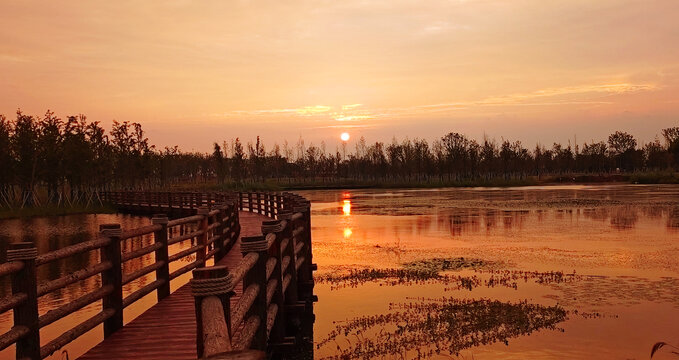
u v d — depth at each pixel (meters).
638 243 21.28
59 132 48.81
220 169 89.06
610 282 14.34
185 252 9.82
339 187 94.44
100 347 5.91
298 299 10.64
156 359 5.47
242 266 4.56
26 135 45.91
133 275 7.25
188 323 6.89
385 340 9.77
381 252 20.36
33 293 4.83
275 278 7.20
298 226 10.91
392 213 37.38
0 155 44.69
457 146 109.62
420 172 109.19
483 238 23.69
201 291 3.45
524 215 33.47
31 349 4.79
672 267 16.31
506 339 9.72
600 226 26.97
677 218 29.70
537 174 120.94
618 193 55.12
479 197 54.44
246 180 97.75
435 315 11.34
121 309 6.71
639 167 121.81
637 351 9.06
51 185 50.81
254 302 5.41
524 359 8.71
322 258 19.25
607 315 11.19
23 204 45.22
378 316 11.35
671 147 99.75
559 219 30.61
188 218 10.09
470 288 13.90
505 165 111.19
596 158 121.00
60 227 30.67
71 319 10.95
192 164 96.44
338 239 24.41
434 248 21.08
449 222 30.41
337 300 12.90
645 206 37.88
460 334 10.05
